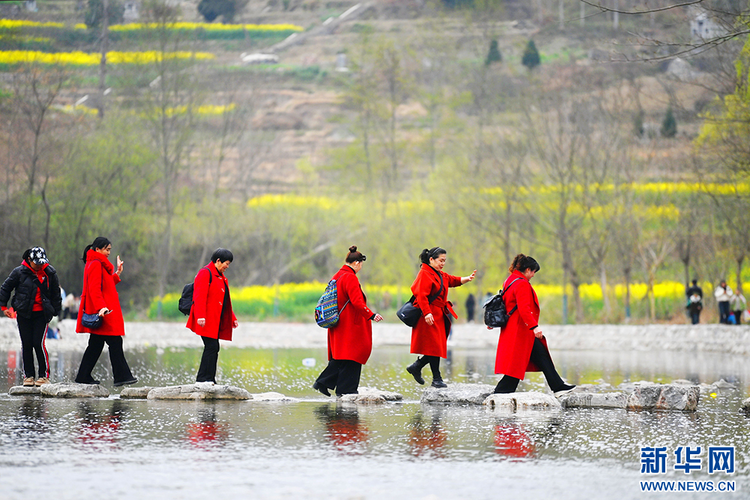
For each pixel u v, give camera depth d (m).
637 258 87.25
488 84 173.12
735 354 56.12
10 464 14.01
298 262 130.25
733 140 59.91
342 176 163.50
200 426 18.33
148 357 46.88
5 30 125.75
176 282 119.69
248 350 56.31
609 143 88.69
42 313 25.70
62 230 105.50
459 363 44.25
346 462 14.53
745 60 52.53
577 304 87.38
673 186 86.94
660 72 106.56
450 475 13.59
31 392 24.75
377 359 48.03
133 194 111.12
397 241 111.94
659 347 64.56
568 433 17.92
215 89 143.50
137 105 114.81
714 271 82.62
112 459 14.51
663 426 19.11
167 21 114.75
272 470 13.81
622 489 12.87
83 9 168.12
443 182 112.62
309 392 27.67
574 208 92.81
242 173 143.12
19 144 106.00
